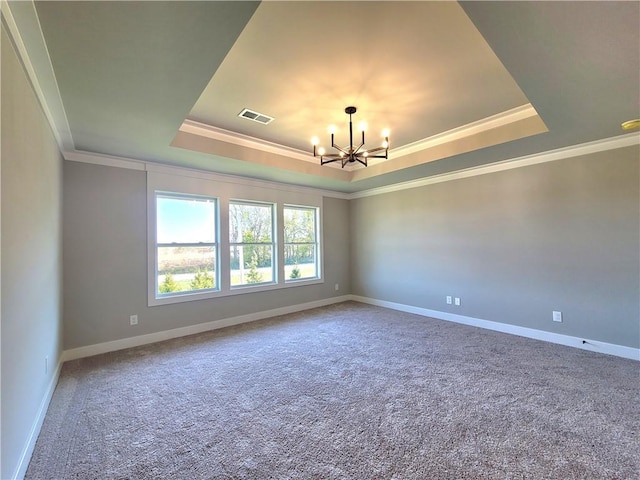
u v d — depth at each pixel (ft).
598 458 5.55
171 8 4.50
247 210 16.26
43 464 5.54
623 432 6.29
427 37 6.36
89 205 11.35
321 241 19.48
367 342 12.22
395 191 18.21
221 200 14.93
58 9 4.46
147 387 8.52
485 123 10.87
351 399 7.78
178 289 13.73
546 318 12.23
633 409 7.13
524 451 5.75
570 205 11.60
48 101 7.33
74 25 4.82
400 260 17.94
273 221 17.30
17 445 5.10
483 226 14.19
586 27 5.02
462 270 14.99
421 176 15.96
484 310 14.19
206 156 11.94
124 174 12.18
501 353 10.87
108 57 5.67
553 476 5.13
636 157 10.23
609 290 10.76
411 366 9.82
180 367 9.89
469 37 6.37
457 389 8.23
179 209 13.88
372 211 19.57
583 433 6.27
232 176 15.30
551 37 5.29
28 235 6.04
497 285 13.71
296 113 10.02
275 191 17.15
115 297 11.82
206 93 8.71
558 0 4.44
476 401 7.59
